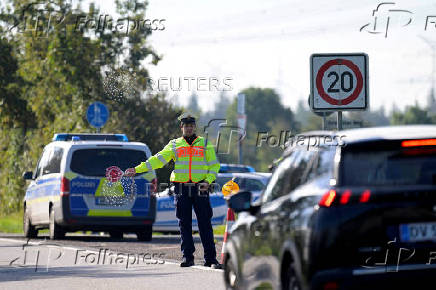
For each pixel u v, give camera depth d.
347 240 22.70
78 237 76.19
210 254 46.94
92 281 40.62
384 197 22.86
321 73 43.78
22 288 38.16
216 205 75.12
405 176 23.41
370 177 23.41
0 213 120.50
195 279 40.94
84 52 106.50
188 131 46.94
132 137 102.44
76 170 66.50
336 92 43.78
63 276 42.81
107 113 90.69
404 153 23.62
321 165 24.39
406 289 22.88
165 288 37.81
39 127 112.25
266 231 26.19
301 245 23.16
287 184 26.16
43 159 73.44
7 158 119.00
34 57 109.38
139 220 66.62
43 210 70.62
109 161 67.06
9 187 119.25
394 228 22.86
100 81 105.31
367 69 43.91
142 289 37.56
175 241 67.69
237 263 29.59
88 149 66.88
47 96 109.06
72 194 66.19
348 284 22.64
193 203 46.94
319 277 22.67
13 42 109.94
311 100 43.62
